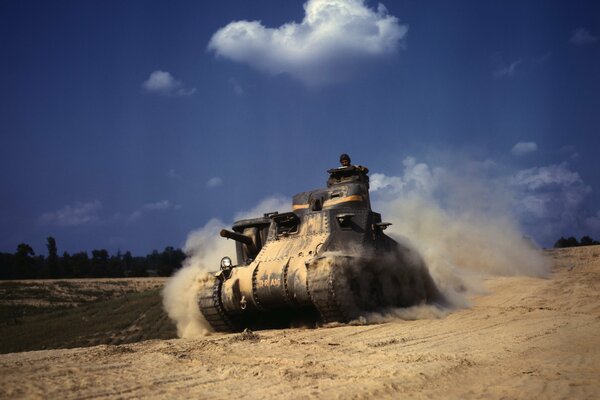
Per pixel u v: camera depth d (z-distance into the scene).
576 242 89.12
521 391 8.70
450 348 13.39
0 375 10.37
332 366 11.08
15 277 104.50
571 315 18.98
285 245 22.59
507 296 26.95
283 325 23.36
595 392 8.56
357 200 23.14
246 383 9.59
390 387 9.05
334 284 19.52
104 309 43.62
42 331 37.47
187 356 12.52
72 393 8.88
